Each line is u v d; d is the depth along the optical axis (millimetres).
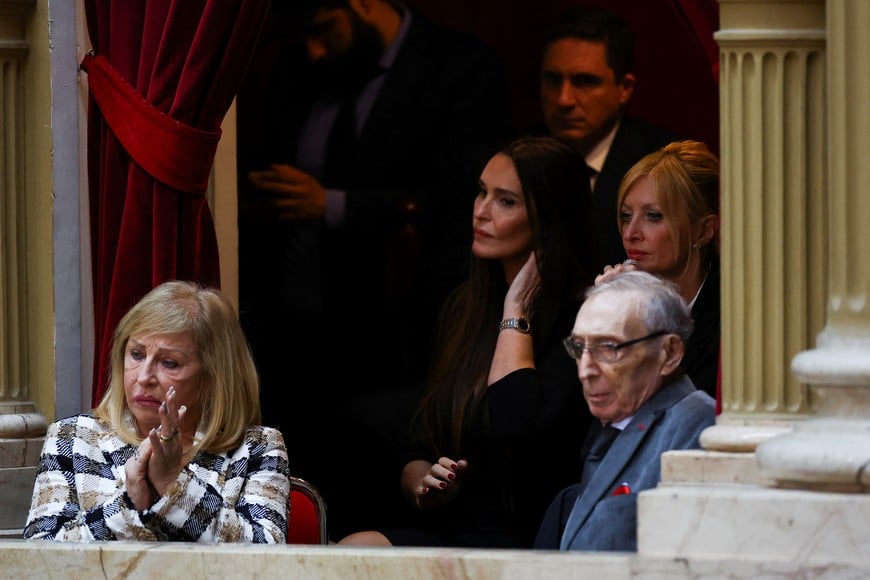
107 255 15258
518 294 16125
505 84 19844
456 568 10844
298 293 19750
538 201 16250
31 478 15812
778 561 10102
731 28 11188
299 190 19734
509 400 15734
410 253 19594
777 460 10375
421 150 19781
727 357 11250
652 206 14766
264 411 19656
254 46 15156
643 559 10367
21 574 11938
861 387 10422
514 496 16000
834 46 10648
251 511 13258
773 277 11109
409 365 19406
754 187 11117
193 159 14992
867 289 10570
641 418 11898
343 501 19172
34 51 16188
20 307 16234
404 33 19859
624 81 19266
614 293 12008
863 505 10008
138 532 12750
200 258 15266
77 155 16281
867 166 10562
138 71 15188
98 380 15211
